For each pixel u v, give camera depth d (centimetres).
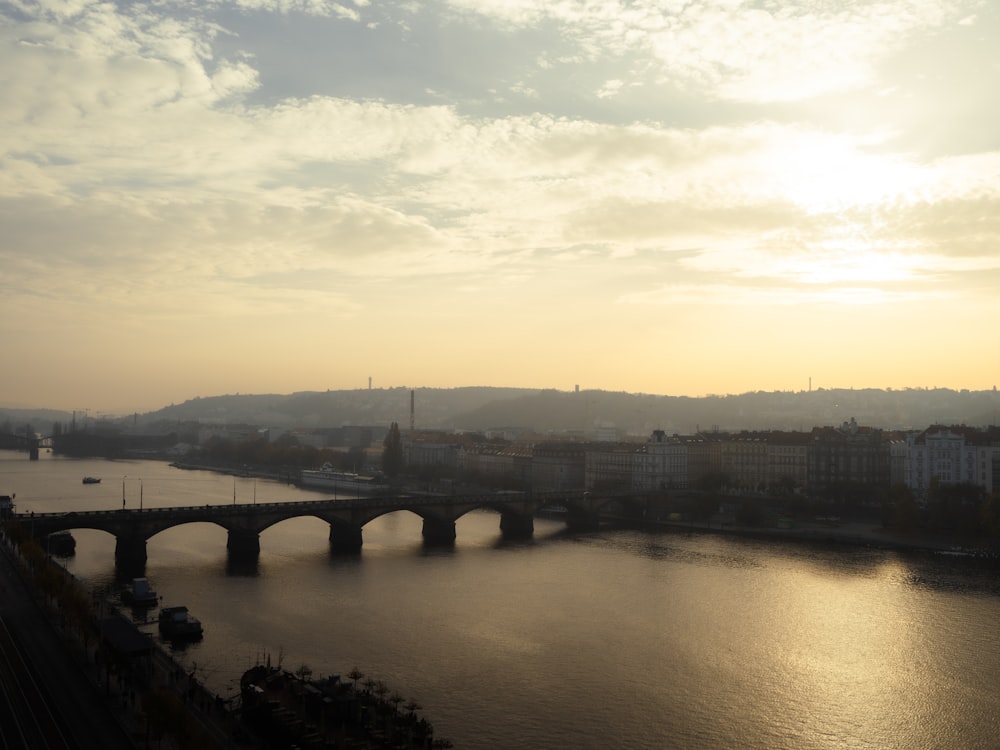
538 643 19450
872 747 14388
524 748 14000
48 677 14888
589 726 14938
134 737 12462
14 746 12012
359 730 13588
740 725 15112
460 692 16350
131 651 16050
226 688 15788
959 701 16288
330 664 17725
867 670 17862
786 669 17888
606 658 18462
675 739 14512
